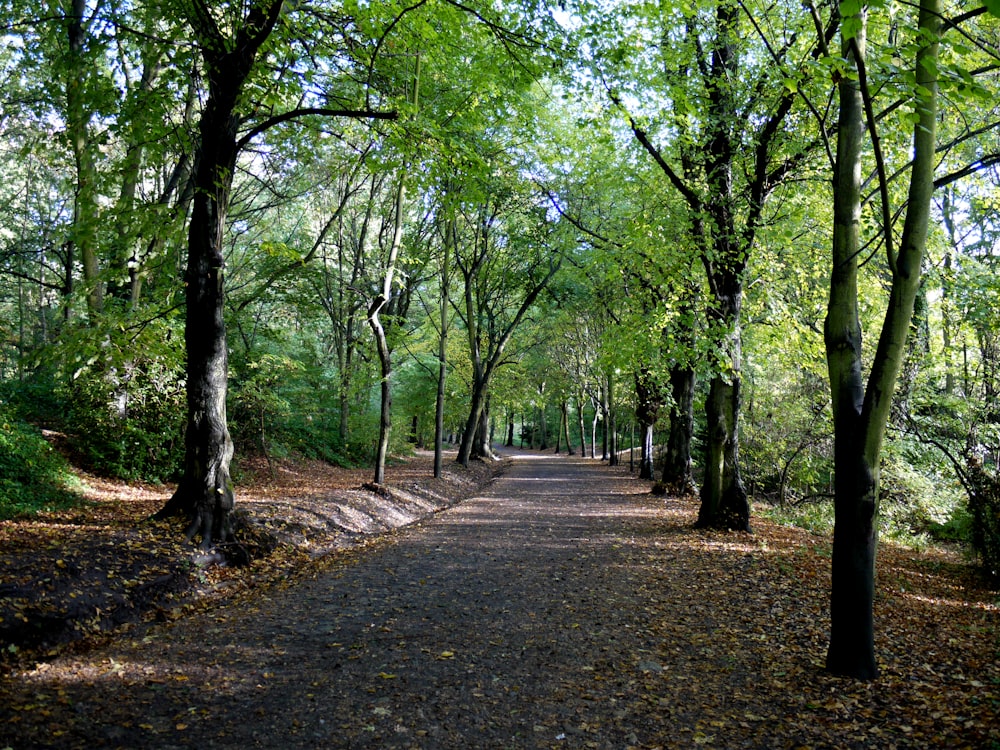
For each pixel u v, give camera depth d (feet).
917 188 16.72
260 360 58.13
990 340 48.96
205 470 30.17
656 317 40.78
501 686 16.75
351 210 77.00
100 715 14.20
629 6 33.32
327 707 15.17
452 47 35.19
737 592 26.48
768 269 44.39
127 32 29.81
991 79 30.94
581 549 35.96
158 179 56.70
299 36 30.50
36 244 61.72
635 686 16.89
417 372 110.11
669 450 68.08
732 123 37.50
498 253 89.66
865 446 17.53
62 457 41.63
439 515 50.75
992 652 19.93
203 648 19.21
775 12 36.99
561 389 134.21
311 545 36.04
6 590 19.71
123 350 30.96
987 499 33.68
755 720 14.93
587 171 56.18
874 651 19.34
